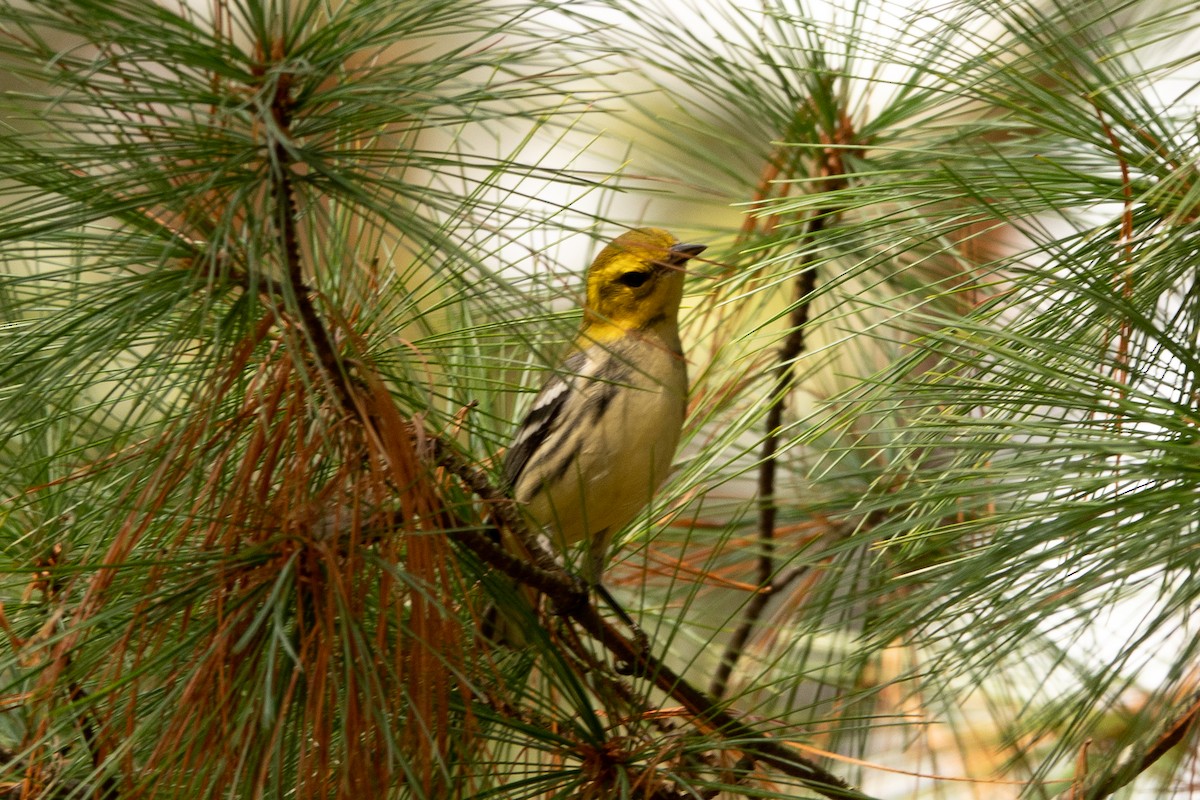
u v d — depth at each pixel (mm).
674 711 7387
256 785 5941
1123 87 7352
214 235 5238
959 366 6859
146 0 5141
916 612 6438
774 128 9609
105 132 5379
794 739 8141
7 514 6684
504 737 7012
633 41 9344
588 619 7363
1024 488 5914
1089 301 6703
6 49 5070
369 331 6887
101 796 6105
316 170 5398
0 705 6652
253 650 5953
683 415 9836
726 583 9328
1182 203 6320
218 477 6094
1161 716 6930
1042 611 6121
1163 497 5703
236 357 6016
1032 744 7449
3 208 5477
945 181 7352
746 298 9398
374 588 6617
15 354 6141
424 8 5555
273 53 5406
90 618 5703
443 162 5723
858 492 9391
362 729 6172
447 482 6945
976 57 7629
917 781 9672
